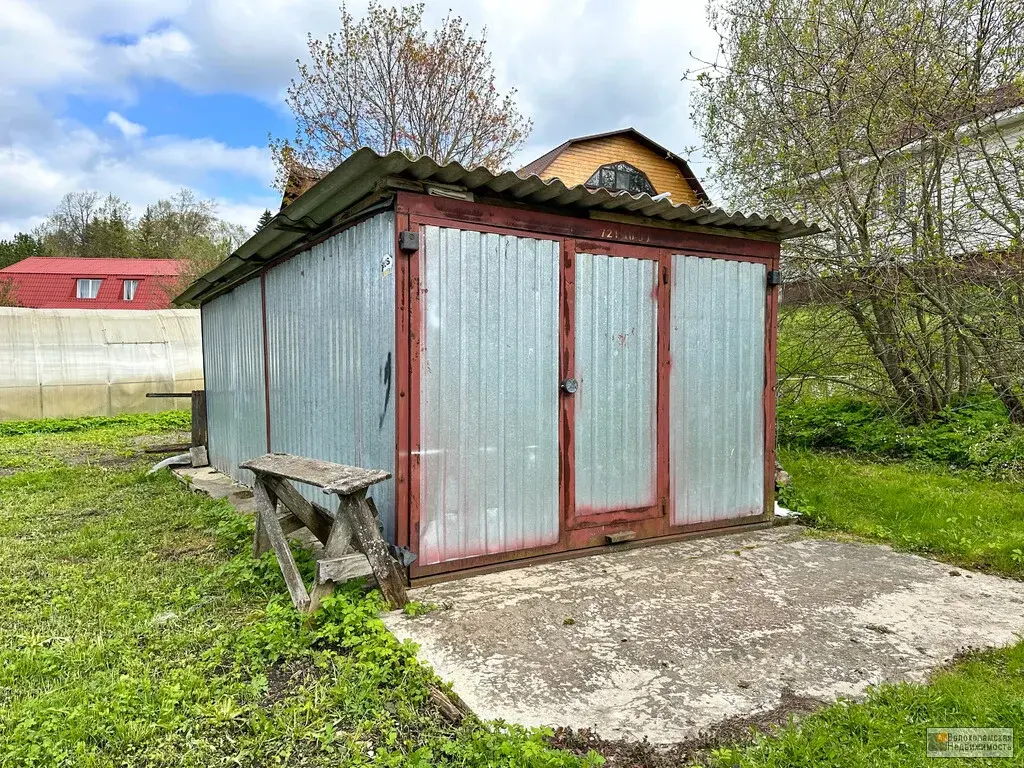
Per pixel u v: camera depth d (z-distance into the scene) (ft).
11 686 8.41
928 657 8.97
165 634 9.95
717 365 15.69
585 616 10.38
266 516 11.90
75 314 46.83
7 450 31.55
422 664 8.61
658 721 7.36
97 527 16.46
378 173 11.18
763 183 29.09
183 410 48.57
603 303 13.99
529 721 7.32
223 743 7.15
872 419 26.89
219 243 98.32
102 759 6.84
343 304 14.11
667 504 14.94
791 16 26.89
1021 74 21.74
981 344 24.14
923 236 23.98
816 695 7.95
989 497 17.42
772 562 13.29
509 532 12.88
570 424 13.60
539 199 12.82
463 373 12.24
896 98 23.61
